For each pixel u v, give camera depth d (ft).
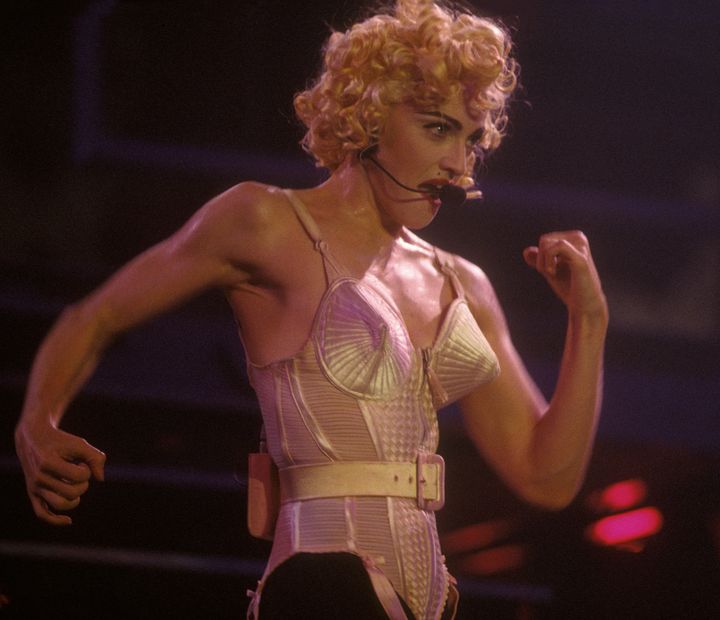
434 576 22.03
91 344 22.07
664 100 79.46
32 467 20.52
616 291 81.87
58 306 62.80
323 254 22.70
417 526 21.91
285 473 22.26
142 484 51.29
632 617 51.55
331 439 21.72
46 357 21.72
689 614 51.34
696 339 79.25
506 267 77.92
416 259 24.29
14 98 68.08
